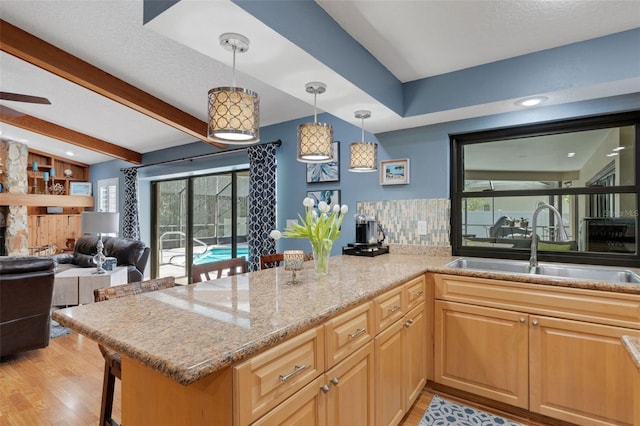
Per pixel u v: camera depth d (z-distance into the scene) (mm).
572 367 1835
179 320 1168
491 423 1977
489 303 2066
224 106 1423
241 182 4816
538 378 1925
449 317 2201
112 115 4383
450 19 1802
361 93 2092
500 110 2443
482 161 2789
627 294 1697
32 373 2578
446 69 2365
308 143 1867
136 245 4598
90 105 4125
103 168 7098
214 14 1267
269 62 1673
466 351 2143
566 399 1854
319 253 1972
